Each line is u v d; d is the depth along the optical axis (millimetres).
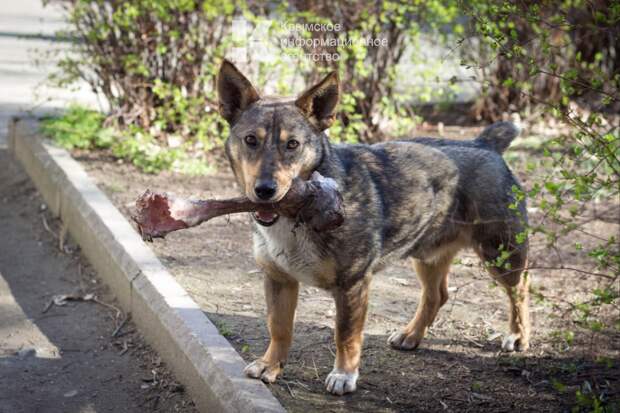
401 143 5613
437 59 9945
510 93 10945
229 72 4961
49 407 5379
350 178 5070
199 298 6285
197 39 9398
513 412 4930
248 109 4949
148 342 6078
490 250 5688
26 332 6328
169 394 5430
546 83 10656
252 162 4758
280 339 5117
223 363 5098
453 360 5594
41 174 8883
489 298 6598
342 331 5074
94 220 7375
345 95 9234
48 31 17172
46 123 9742
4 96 12031
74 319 6527
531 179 8828
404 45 9938
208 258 7086
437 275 5750
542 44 5160
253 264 7031
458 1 5348
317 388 5102
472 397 5102
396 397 5066
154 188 8562
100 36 9352
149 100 9758
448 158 5609
